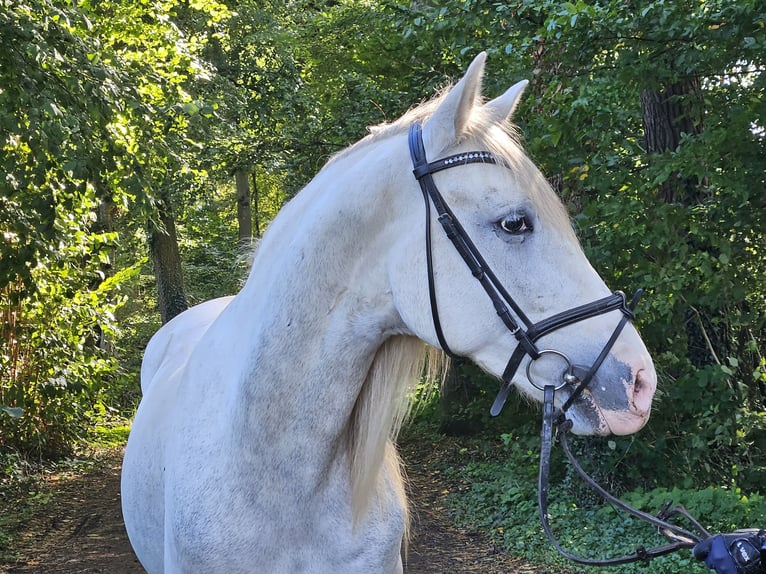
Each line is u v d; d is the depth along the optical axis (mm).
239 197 19047
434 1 5793
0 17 5008
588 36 4539
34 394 8773
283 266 1977
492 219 1769
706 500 5074
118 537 6238
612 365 1722
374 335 1925
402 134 1973
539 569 5004
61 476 8492
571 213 5277
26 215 5633
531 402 2143
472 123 1867
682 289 5191
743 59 4465
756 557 1705
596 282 1795
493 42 5613
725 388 5234
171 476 2072
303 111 12492
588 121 5129
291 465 1900
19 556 5707
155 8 8227
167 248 15828
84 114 5414
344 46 10500
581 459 6020
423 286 1809
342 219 1901
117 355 14312
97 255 9125
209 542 1894
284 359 1909
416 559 5387
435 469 8211
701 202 5285
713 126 4801
